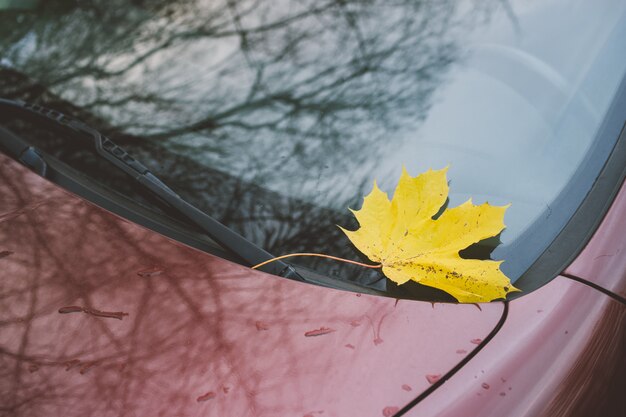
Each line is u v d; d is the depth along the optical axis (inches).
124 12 35.4
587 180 30.5
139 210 30.0
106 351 23.5
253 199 30.4
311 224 29.7
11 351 23.5
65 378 22.9
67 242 26.7
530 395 24.2
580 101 31.9
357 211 28.6
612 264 28.5
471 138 30.9
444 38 32.8
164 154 31.7
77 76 34.0
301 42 33.3
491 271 27.2
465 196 29.9
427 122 31.3
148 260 26.3
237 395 22.6
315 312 25.1
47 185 28.8
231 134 31.8
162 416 22.1
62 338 23.9
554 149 31.0
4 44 35.3
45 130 32.5
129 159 30.8
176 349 23.7
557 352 25.6
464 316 25.8
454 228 28.2
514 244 29.1
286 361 23.6
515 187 30.1
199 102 32.7
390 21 33.3
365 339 24.5
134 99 33.1
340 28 33.4
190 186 30.8
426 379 23.6
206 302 25.1
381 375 23.5
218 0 35.0
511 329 25.7
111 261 26.1
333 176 30.6
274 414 22.3
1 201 28.1
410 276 27.6
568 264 28.3
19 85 34.1
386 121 31.4
